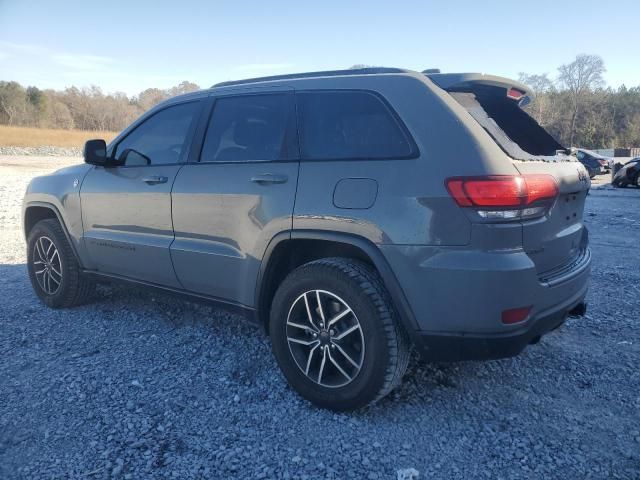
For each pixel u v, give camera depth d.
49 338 4.07
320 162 3.07
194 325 4.36
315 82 3.29
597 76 76.06
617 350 3.87
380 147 2.91
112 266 4.30
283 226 3.11
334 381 3.00
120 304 4.91
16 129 62.16
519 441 2.73
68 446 2.67
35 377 3.40
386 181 2.80
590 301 5.01
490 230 2.57
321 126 3.16
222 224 3.44
